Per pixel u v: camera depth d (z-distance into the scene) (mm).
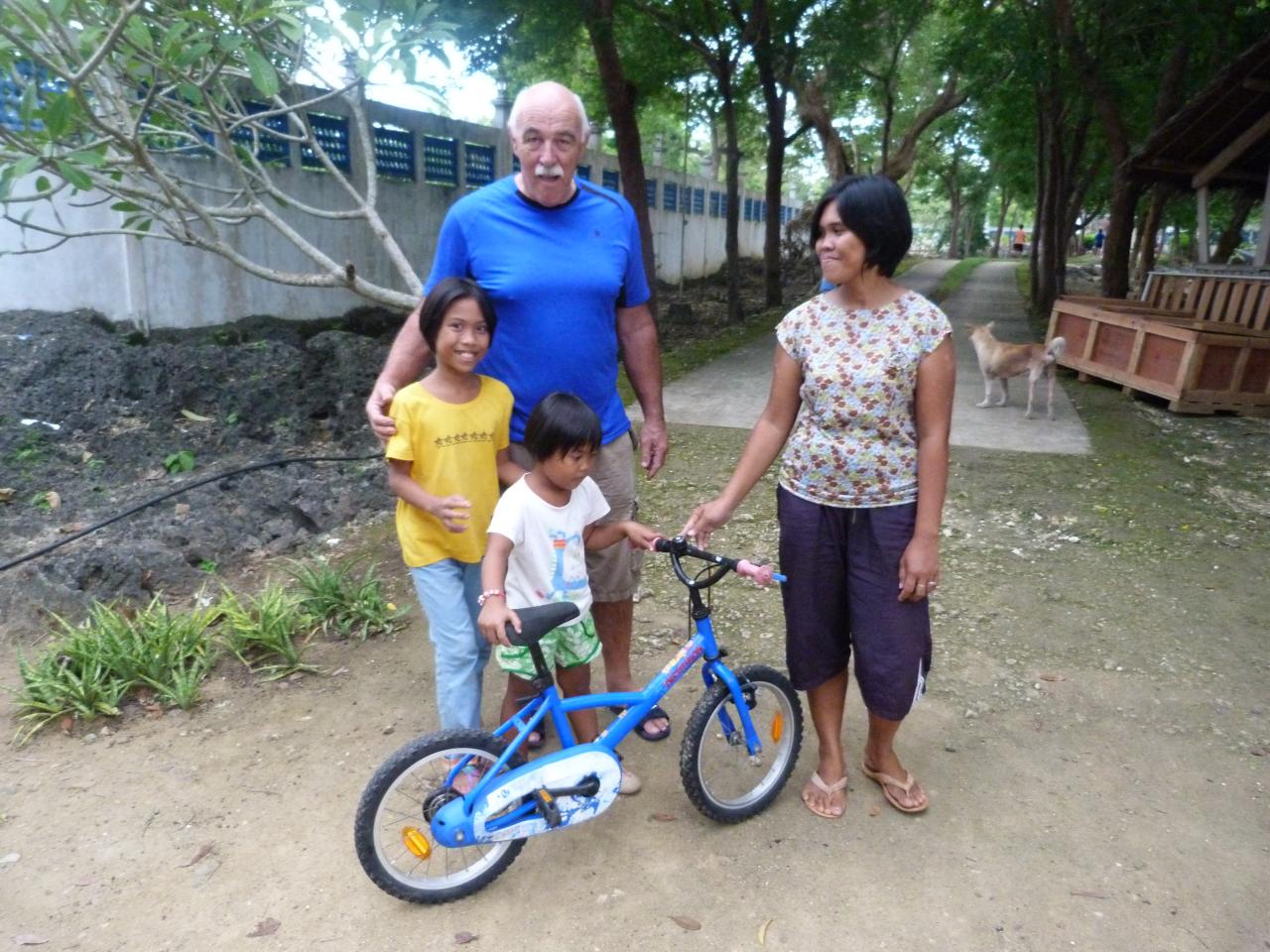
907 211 2227
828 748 2754
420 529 2586
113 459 5652
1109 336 8516
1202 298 9156
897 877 2490
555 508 2496
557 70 14500
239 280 8461
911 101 25359
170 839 2635
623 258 2758
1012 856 2572
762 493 5617
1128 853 2584
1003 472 5914
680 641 3801
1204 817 2736
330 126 9367
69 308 7426
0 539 4645
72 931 2303
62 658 3479
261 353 7027
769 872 2510
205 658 3514
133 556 4250
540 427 2342
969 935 2291
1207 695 3402
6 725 3223
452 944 2266
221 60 3984
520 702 2934
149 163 4078
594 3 8789
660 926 2322
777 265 14859
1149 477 5832
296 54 4508
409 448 2490
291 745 3090
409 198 10586
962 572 4461
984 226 56188
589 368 2732
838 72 13273
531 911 2371
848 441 2379
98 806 2779
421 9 4109
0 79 4348
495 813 2279
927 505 2344
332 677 3523
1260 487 5672
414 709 3301
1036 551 4707
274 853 2578
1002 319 14609
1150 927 2316
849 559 2482
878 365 2287
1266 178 10656
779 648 3770
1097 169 18531
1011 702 3361
